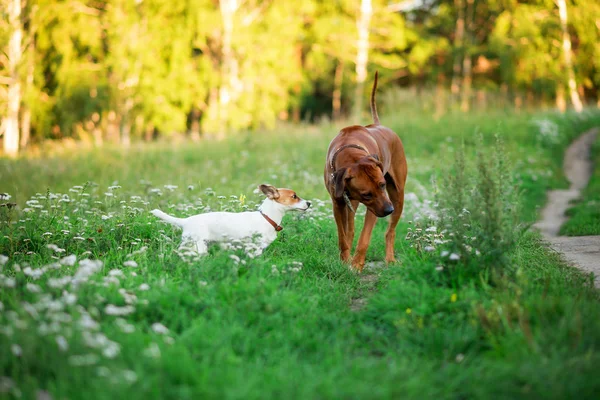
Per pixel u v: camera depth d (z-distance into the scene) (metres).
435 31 35.94
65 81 22.73
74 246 5.77
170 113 24.16
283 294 4.27
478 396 3.03
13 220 6.43
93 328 3.31
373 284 5.28
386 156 6.11
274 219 5.59
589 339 3.47
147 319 3.88
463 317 3.95
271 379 3.10
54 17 22.89
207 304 4.04
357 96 29.88
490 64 35.38
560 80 30.09
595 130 22.72
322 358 3.51
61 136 24.72
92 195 8.84
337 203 5.57
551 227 8.85
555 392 2.98
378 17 31.36
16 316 3.44
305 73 31.59
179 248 5.16
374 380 3.15
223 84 25.27
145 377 2.99
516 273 4.45
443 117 21.59
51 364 3.09
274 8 26.92
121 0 22.81
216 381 3.01
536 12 30.77
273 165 13.84
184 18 24.34
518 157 15.26
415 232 5.98
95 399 2.82
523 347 3.40
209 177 12.26
